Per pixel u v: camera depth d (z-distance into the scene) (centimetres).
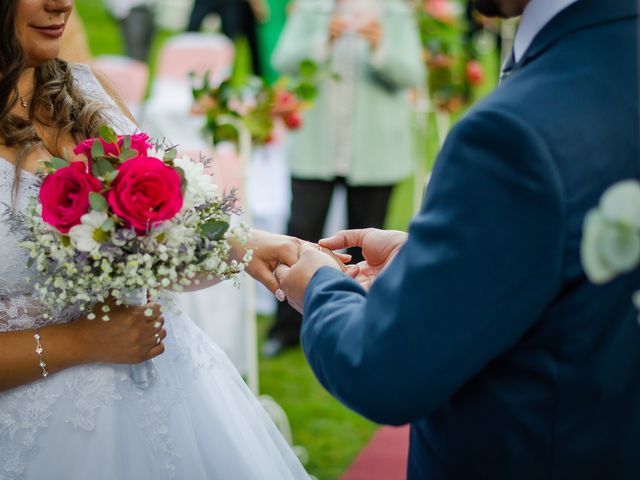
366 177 429
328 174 427
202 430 188
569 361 125
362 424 375
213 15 664
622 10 127
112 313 172
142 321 171
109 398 173
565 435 126
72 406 171
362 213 440
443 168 125
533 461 128
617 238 106
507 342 122
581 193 120
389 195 441
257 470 191
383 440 358
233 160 382
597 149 121
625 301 124
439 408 137
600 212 107
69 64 196
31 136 176
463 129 123
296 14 432
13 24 170
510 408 129
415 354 121
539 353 127
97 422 172
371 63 419
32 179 172
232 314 386
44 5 170
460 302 119
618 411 125
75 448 171
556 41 128
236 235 171
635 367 125
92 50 1040
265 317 504
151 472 176
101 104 194
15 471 169
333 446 354
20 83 183
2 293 168
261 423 203
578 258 121
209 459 188
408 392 122
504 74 141
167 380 183
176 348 189
